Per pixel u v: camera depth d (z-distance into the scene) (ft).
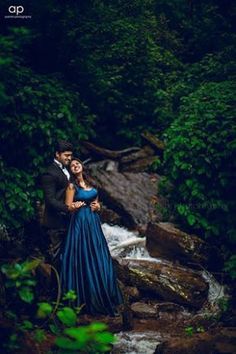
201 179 24.22
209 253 23.50
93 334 9.57
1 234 22.58
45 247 22.95
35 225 23.61
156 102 31.94
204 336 17.94
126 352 18.07
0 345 15.44
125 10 34.86
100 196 27.07
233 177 23.95
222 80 30.78
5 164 23.30
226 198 24.22
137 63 31.99
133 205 26.43
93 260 19.72
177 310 21.75
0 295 18.54
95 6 33.58
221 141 23.99
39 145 24.17
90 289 19.45
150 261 22.97
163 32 35.24
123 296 20.72
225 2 38.68
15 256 22.11
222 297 22.16
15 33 14.92
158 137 31.09
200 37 36.32
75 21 32.17
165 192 25.46
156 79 32.22
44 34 31.86
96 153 29.76
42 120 24.39
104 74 31.35
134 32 32.58
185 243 23.22
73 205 19.72
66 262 19.66
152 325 20.51
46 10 31.50
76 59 31.65
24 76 24.89
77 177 20.36
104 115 32.01
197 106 25.34
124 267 22.48
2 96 14.57
